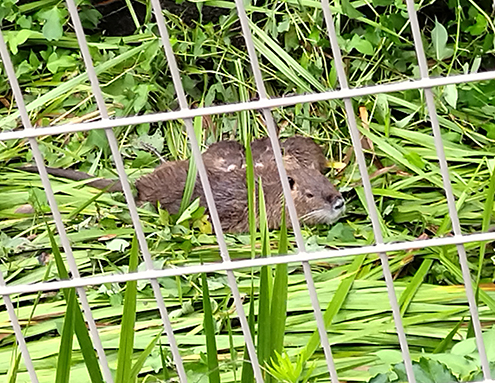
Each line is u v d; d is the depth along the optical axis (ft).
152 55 6.31
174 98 6.64
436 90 5.99
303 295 4.40
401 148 5.65
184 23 7.27
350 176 5.69
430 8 6.81
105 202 5.46
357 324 4.19
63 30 7.11
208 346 3.46
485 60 6.39
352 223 5.23
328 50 6.75
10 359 4.18
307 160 5.89
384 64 6.42
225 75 6.54
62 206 5.41
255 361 3.35
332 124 6.31
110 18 7.51
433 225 4.91
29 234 5.16
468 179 5.42
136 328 4.32
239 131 6.50
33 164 6.03
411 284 4.32
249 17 6.91
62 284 3.27
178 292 4.47
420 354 3.96
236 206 5.34
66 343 3.38
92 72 3.11
